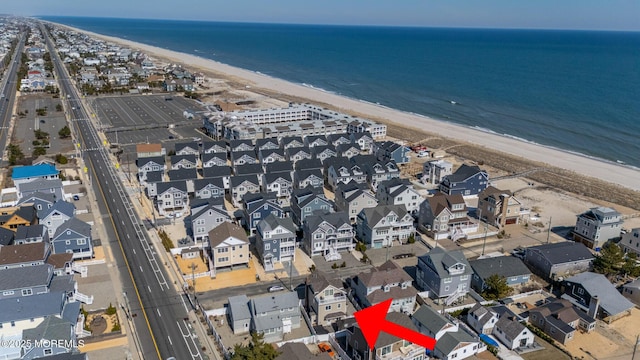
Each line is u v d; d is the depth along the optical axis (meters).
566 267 79.31
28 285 64.06
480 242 91.88
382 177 115.38
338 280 66.44
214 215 86.75
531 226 100.19
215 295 71.50
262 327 60.94
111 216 97.81
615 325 67.50
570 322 64.75
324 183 120.12
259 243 81.62
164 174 117.31
